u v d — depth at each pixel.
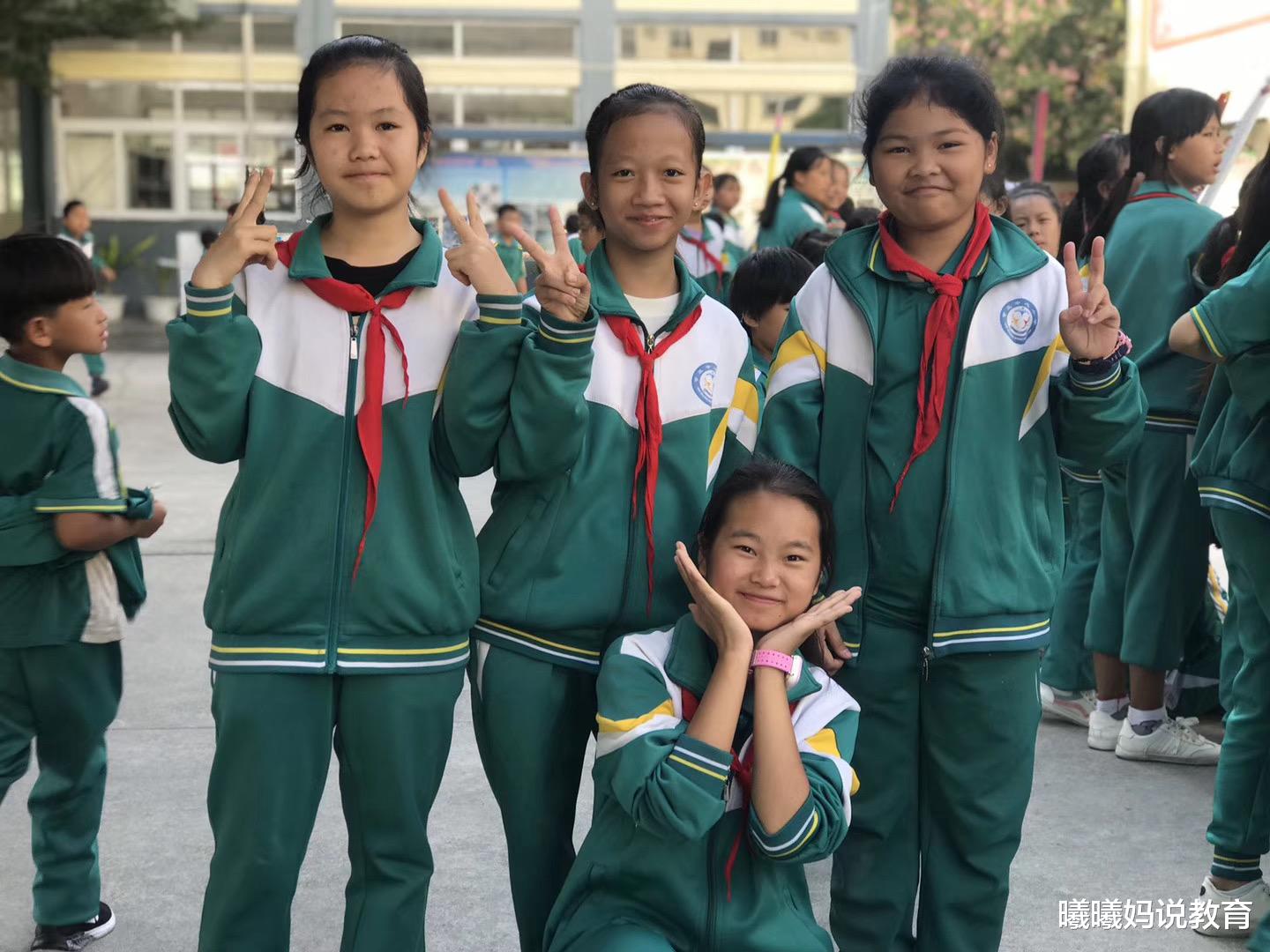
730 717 1.92
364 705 2.08
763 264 3.28
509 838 2.27
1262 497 2.59
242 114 18.45
